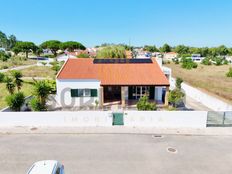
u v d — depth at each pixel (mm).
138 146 12930
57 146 12930
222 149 12648
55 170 8180
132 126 15984
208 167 10719
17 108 17766
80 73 22469
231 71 44188
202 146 13008
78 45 112938
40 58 87562
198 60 94938
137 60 26344
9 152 12211
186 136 14461
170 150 12453
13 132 15016
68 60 25953
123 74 22703
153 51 147125
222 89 30250
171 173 10164
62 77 21484
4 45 143500
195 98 25219
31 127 15875
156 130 15336
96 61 25859
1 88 28250
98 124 16078
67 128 15680
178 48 138625
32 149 12555
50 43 106625
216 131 15234
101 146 12914
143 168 10578
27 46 94000
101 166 10742
